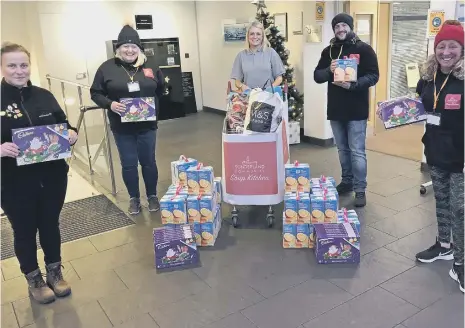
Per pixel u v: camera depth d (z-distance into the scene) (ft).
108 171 14.76
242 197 10.74
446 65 7.59
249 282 8.70
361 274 8.76
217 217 10.90
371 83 11.35
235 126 10.68
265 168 10.46
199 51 28.60
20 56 7.28
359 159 11.96
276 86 11.40
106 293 8.58
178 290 8.56
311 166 16.02
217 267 9.34
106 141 13.98
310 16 17.79
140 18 25.93
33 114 7.60
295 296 8.13
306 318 7.47
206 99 28.99
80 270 9.49
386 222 11.07
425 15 21.89
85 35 24.67
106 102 11.17
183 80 28.22
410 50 22.03
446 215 8.81
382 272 8.79
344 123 12.25
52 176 8.03
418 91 8.62
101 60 25.40
